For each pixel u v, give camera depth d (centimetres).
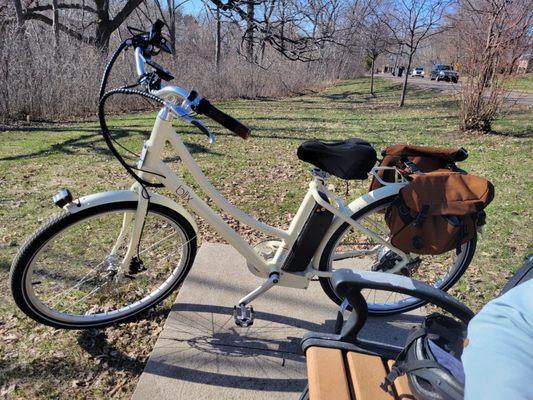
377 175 240
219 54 1700
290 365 229
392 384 154
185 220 245
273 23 1201
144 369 220
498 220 420
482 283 314
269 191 489
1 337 239
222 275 296
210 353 233
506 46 824
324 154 219
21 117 895
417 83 2959
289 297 279
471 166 621
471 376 104
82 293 272
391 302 276
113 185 473
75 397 209
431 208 205
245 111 1261
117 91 197
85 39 1348
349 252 257
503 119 1049
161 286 262
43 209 398
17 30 924
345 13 1927
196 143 688
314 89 2348
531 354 100
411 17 1477
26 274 217
